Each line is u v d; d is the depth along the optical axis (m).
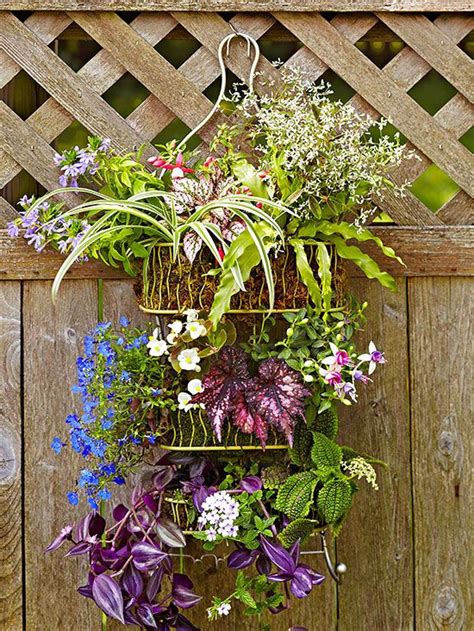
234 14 1.97
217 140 1.78
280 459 1.80
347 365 1.69
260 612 1.75
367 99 1.95
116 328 1.94
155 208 1.67
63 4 1.88
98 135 1.93
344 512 1.72
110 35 1.92
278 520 1.77
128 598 1.71
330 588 1.98
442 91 3.14
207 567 1.95
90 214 1.80
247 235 1.62
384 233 1.94
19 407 1.94
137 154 1.86
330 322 1.76
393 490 1.98
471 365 1.98
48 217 1.80
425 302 1.97
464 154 1.96
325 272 1.65
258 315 1.86
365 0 1.91
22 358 1.94
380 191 1.96
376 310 1.96
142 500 1.75
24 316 1.94
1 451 1.94
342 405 1.96
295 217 1.70
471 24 1.96
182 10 1.90
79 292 1.94
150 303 1.70
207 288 1.66
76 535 1.76
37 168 1.93
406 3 1.92
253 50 1.94
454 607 1.99
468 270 1.95
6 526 1.94
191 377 1.79
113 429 1.73
